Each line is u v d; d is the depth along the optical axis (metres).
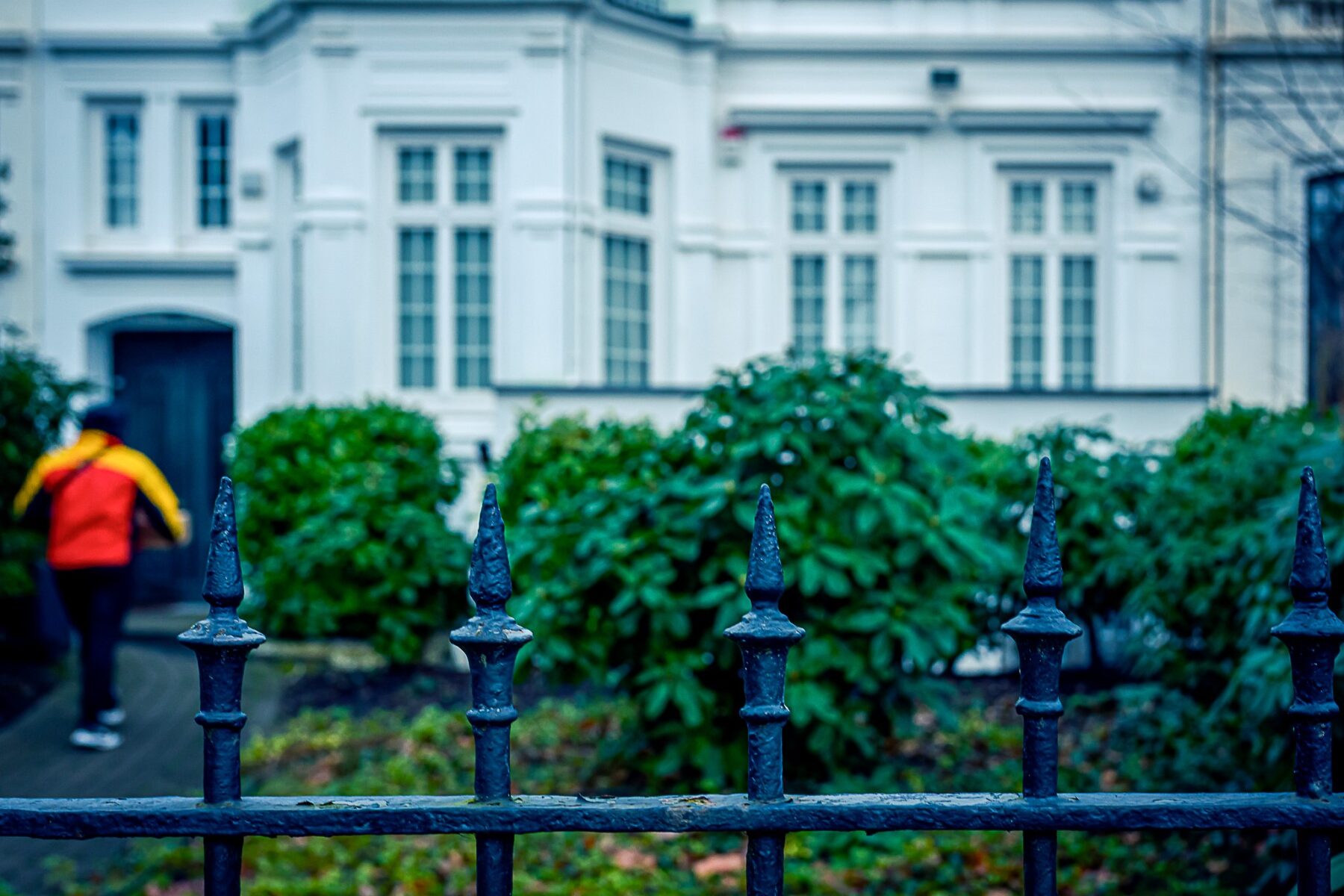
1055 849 1.63
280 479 9.52
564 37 11.29
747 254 12.88
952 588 5.13
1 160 12.74
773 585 1.65
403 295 11.68
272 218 12.34
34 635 8.67
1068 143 13.02
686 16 12.48
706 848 4.89
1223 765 5.19
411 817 1.59
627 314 12.30
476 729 1.63
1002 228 13.18
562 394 9.76
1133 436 10.18
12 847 5.11
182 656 9.41
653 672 4.98
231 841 1.59
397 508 9.03
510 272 11.45
